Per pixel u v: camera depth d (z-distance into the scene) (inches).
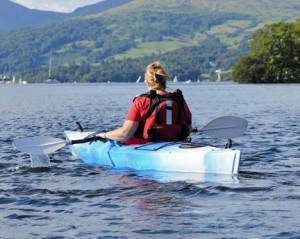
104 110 2199.8
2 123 1579.7
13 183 671.1
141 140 733.9
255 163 802.2
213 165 674.8
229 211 531.8
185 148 700.7
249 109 2196.1
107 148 762.8
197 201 569.6
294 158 851.4
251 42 7426.2
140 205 557.9
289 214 520.1
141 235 466.6
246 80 7480.3
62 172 733.9
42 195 607.2
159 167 701.3
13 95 4475.9
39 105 2669.8
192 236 461.7
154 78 717.3
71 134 892.0
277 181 662.5
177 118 724.0
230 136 764.6
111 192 613.9
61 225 498.0
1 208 556.4
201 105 2544.3
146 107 717.9
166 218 511.8
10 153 920.3
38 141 748.0
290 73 7313.0
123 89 6624.0
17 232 480.1
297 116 1768.0
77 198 591.5
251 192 605.3
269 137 1144.2
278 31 7268.7
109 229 483.8
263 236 459.2
